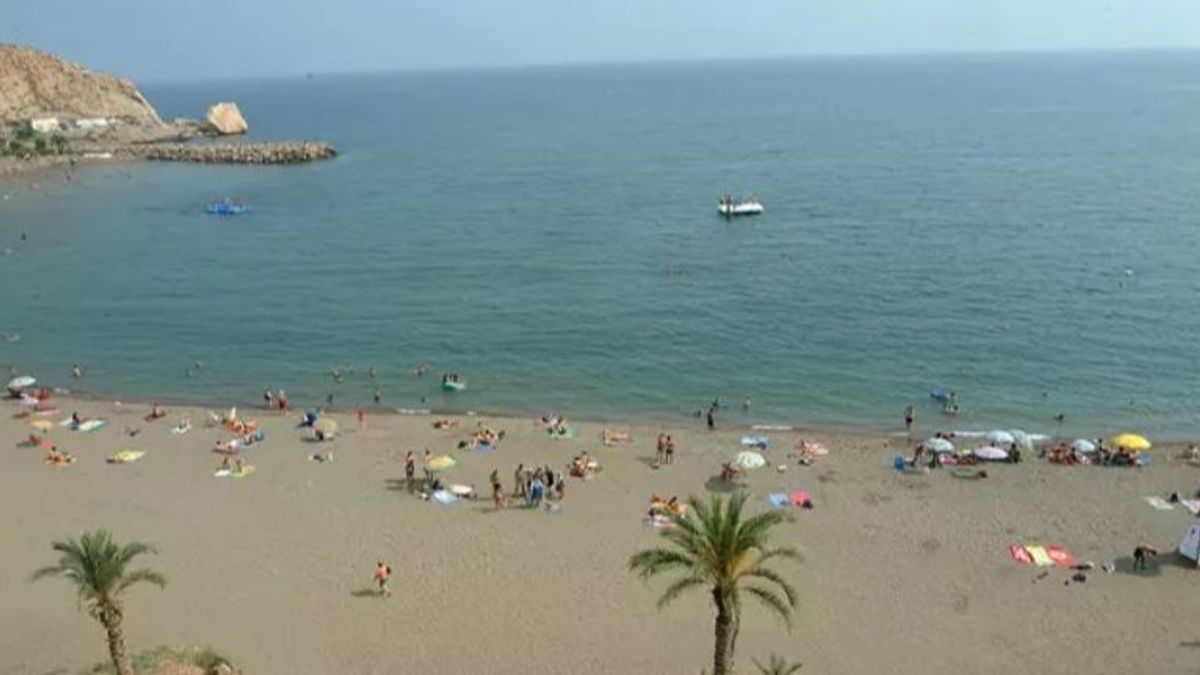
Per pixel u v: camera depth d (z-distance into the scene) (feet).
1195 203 380.99
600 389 206.69
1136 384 203.21
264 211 426.92
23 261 330.13
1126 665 109.60
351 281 298.15
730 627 95.20
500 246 344.49
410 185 502.38
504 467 163.22
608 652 112.06
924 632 116.06
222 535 139.44
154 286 295.69
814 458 165.89
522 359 225.76
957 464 162.61
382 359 227.40
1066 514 144.56
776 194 444.14
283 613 120.16
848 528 141.18
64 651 111.14
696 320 251.60
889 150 604.49
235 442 171.73
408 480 155.94
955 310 254.27
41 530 140.56
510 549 135.13
